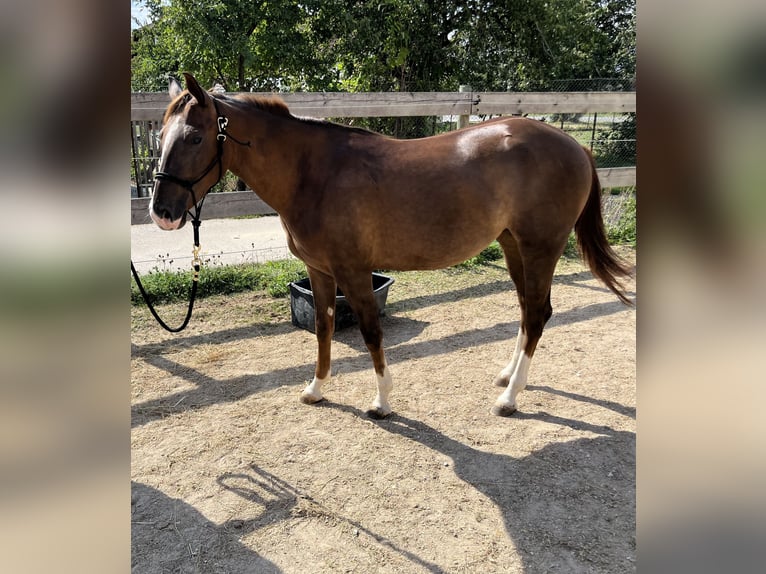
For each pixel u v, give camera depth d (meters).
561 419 2.78
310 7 8.94
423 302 4.59
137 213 4.07
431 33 9.72
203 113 2.28
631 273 2.92
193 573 1.84
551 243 2.68
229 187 6.68
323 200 2.51
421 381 3.22
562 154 2.62
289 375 3.31
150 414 2.87
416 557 1.89
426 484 2.28
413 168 2.53
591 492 2.21
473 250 2.70
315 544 1.96
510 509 2.12
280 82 9.94
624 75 11.23
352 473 2.36
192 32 8.49
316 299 2.87
